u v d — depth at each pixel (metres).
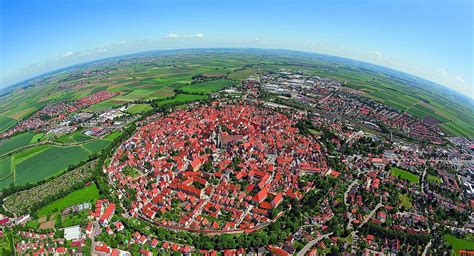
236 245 199.62
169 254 194.62
